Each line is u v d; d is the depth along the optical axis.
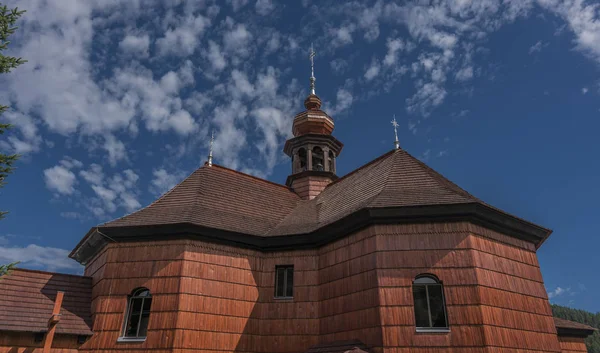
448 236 15.58
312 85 31.02
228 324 17.25
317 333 17.27
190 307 16.59
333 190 23.48
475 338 13.95
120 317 16.64
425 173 18.20
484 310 14.39
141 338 16.25
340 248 17.56
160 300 16.62
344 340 15.94
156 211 19.19
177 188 21.20
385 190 17.53
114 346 16.14
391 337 14.34
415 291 15.24
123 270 17.48
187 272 17.06
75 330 16.19
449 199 15.81
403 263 15.42
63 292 16.59
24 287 16.98
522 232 17.52
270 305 18.30
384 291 15.08
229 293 17.75
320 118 28.44
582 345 24.56
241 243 18.94
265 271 19.03
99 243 18.92
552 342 16.12
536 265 17.50
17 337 15.35
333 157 28.39
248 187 23.50
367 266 15.96
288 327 17.67
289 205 24.23
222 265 18.06
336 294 17.03
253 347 17.52
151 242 17.81
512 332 14.87
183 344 15.89
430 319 14.69
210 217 18.86
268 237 19.02
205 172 22.62
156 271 17.19
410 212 15.87
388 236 15.95
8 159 12.50
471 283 14.75
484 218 16.08
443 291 14.89
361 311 15.62
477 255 15.31
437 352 13.97
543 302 16.78
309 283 18.25
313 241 18.73
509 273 16.11
